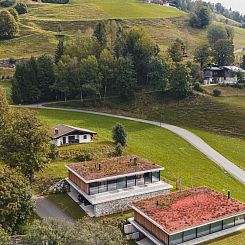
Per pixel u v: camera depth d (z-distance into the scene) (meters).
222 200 49.94
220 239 45.09
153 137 85.81
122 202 52.38
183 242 43.97
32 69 112.81
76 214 51.25
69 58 113.06
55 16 192.75
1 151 54.03
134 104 108.00
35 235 34.56
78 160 67.88
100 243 33.94
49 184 58.19
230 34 190.75
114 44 125.81
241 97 109.81
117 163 57.75
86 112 103.94
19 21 178.50
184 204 48.44
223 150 80.50
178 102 106.62
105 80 111.88
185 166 71.00
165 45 167.75
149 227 46.06
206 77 125.81
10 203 42.84
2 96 66.38
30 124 55.91
